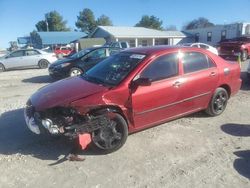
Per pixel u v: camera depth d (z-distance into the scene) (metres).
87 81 5.26
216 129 5.70
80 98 4.56
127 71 5.04
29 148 5.00
